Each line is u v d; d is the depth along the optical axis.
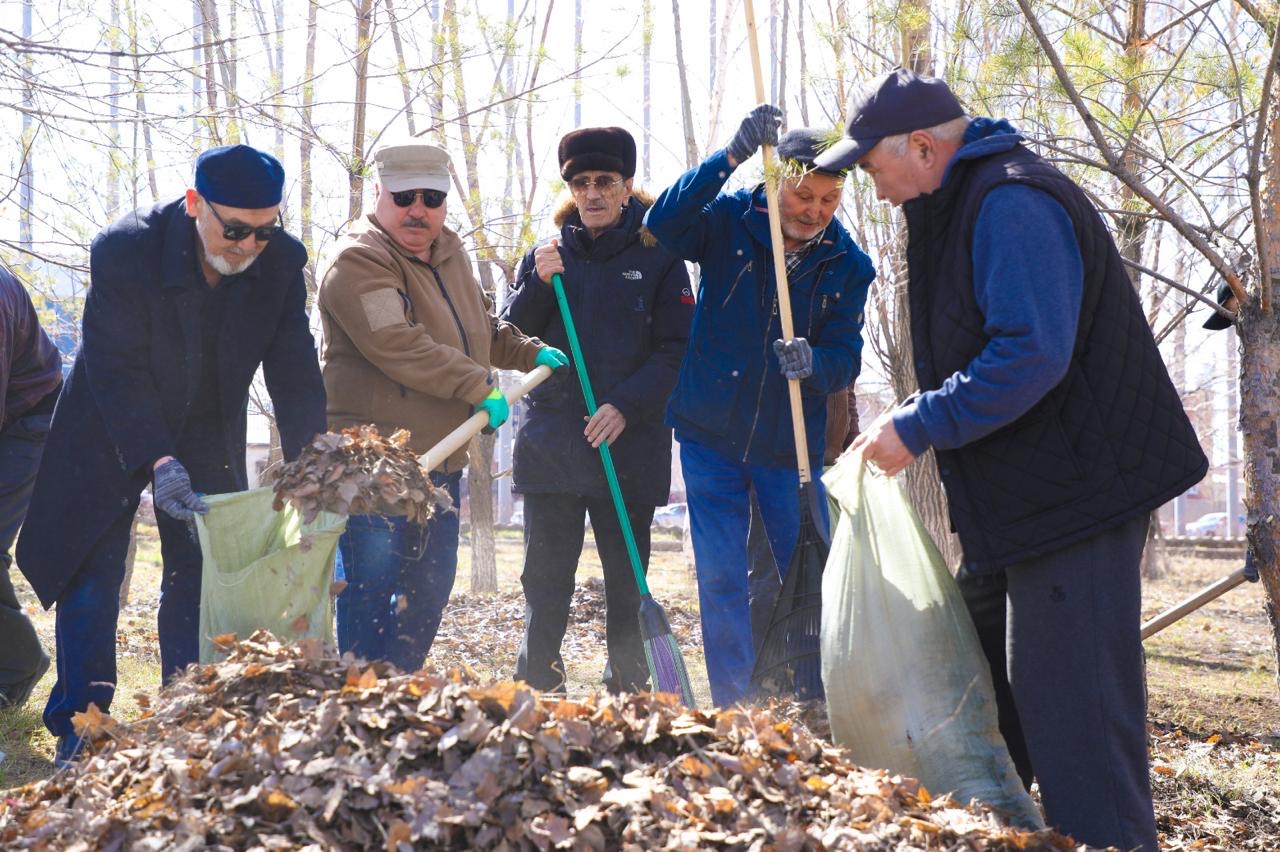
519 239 7.90
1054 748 2.92
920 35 5.84
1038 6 4.81
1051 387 2.77
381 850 2.40
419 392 4.27
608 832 2.49
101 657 3.91
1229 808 4.24
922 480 6.88
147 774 2.60
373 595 4.22
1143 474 2.88
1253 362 4.44
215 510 3.50
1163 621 4.74
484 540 10.29
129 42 6.04
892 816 2.66
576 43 7.61
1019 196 2.83
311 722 2.69
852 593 3.17
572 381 5.00
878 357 7.33
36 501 3.94
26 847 2.42
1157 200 4.38
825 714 3.48
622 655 5.21
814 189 4.28
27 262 7.30
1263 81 4.46
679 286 4.99
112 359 3.75
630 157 4.95
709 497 4.52
